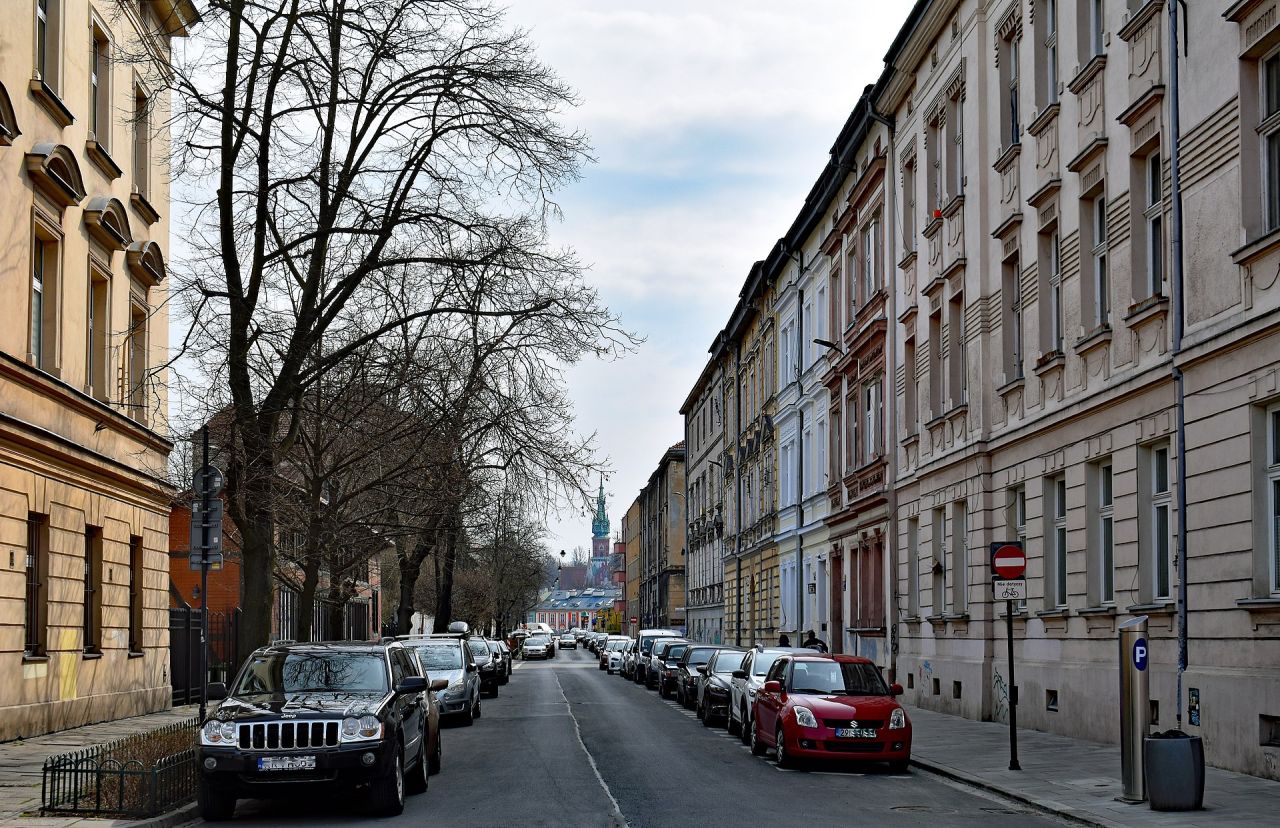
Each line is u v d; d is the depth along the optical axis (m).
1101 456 19.69
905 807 13.98
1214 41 16.12
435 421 22.20
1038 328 22.34
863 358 35.69
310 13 20.61
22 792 14.00
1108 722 19.23
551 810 13.44
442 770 17.69
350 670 14.23
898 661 31.70
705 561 74.19
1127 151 18.77
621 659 61.25
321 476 23.34
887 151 33.12
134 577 27.03
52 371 22.22
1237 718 15.18
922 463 29.73
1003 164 24.27
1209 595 16.05
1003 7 24.56
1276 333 14.67
